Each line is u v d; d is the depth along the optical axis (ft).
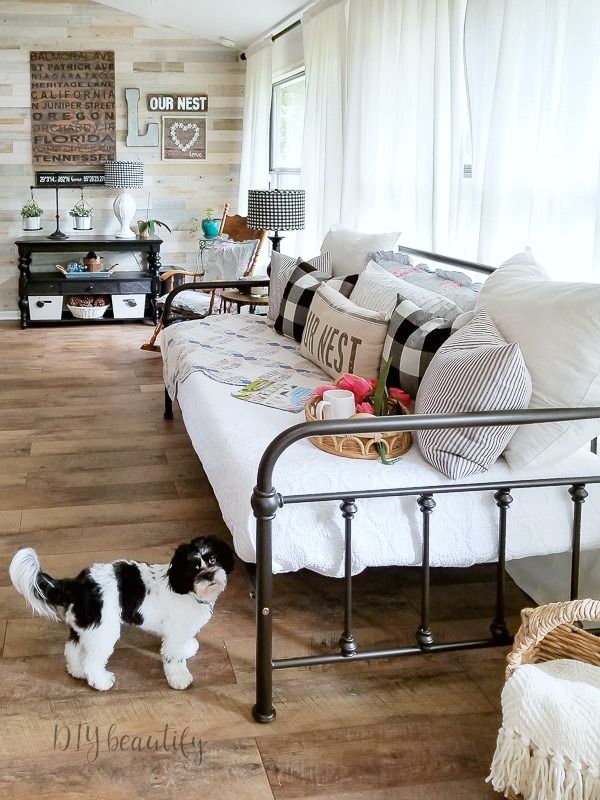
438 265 12.27
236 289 15.99
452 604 7.84
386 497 6.66
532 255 8.10
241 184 22.31
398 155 13.19
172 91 22.50
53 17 21.52
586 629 6.75
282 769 5.65
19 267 21.13
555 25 8.70
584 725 4.88
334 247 12.99
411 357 8.36
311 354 10.53
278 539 6.61
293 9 17.39
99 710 6.27
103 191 22.79
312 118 16.81
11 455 11.76
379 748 5.86
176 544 9.04
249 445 7.55
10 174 22.13
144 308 22.18
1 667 6.81
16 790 5.42
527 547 6.86
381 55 13.51
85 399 14.69
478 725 6.12
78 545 8.98
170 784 5.50
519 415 6.04
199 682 6.63
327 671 6.77
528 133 9.40
